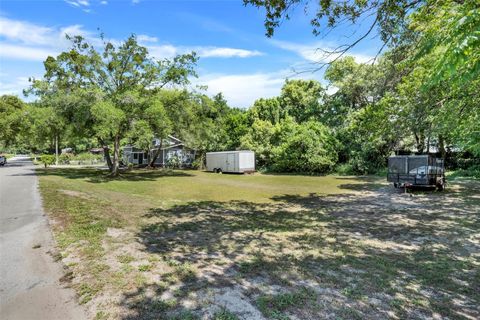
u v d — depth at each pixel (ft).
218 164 94.89
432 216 27.04
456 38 6.78
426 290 11.92
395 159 45.60
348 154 80.59
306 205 33.94
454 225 23.43
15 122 94.38
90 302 10.80
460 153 67.00
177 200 37.06
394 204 33.94
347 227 23.00
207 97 80.43
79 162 143.74
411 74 23.91
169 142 118.01
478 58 6.63
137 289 11.88
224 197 40.52
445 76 7.22
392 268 14.35
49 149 230.07
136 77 71.51
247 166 89.30
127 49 68.90
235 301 10.90
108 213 27.30
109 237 19.43
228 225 23.54
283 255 16.26
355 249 17.38
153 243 18.35
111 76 70.79
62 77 69.62
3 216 25.07
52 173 77.82
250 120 116.78
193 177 75.46
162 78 71.10
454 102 20.61
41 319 9.68
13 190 41.96
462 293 11.68
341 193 44.57
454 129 26.81
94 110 56.75
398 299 11.11
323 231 21.72
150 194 42.52
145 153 139.23
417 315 9.95
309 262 15.16
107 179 65.10
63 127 73.10
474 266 14.66
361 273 13.70
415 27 15.34
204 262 15.10
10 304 10.64
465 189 46.01
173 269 14.08
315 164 81.61
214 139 109.70
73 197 36.55
